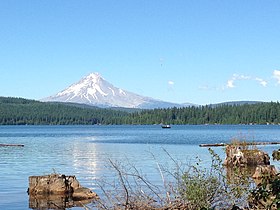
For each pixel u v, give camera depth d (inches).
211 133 4773.6
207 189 423.8
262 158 1380.4
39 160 1744.6
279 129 5787.4
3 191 967.0
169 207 424.5
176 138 3710.6
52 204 827.4
